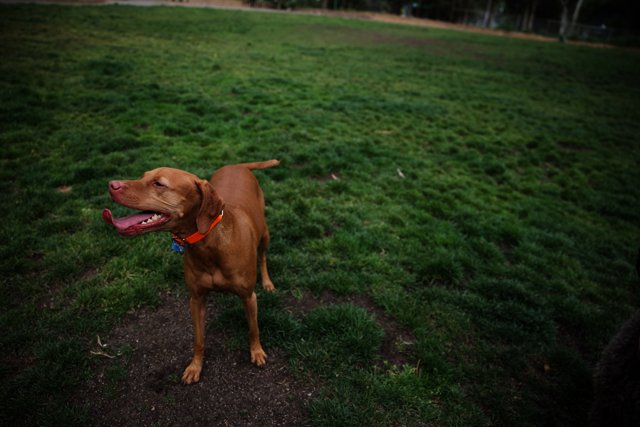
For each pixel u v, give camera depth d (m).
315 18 29.16
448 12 48.81
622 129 10.02
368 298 3.55
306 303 3.39
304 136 6.92
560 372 3.02
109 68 9.62
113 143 5.62
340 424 2.39
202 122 7.01
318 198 5.00
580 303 3.78
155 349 2.81
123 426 2.30
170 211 2.13
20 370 2.53
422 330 3.18
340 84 11.23
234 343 2.92
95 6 20.66
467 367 2.92
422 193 5.58
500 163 6.97
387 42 21.30
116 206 4.26
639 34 39.50
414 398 2.62
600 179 6.99
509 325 3.39
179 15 21.44
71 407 2.34
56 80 8.25
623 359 2.33
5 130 5.71
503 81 14.33
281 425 2.40
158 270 3.48
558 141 8.70
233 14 25.20
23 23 13.74
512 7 48.94
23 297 3.07
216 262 2.37
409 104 9.77
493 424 2.58
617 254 4.82
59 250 3.53
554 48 25.50
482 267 4.13
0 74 7.98
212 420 2.39
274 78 10.72
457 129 8.50
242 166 3.41
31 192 4.29
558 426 2.61
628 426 2.25
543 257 4.51
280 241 4.09
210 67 11.22
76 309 3.00
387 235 4.44
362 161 6.25
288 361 2.83
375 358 2.92
